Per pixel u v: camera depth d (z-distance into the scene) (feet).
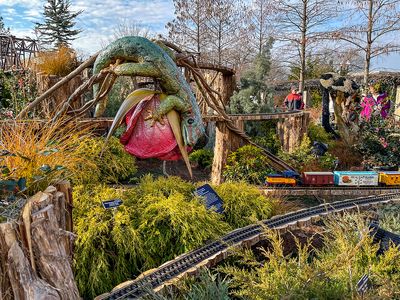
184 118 7.93
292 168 19.02
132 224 10.41
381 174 17.54
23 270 4.41
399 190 16.84
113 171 16.71
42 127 8.93
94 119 15.28
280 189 16.66
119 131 17.67
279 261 7.55
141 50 8.11
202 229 10.23
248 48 58.90
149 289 6.86
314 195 16.79
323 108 29.40
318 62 50.29
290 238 11.72
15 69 21.67
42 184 5.63
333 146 25.18
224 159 17.99
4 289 4.42
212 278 7.41
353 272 6.98
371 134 24.29
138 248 9.87
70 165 7.57
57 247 4.71
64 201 5.41
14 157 5.80
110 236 10.13
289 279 6.65
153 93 7.98
